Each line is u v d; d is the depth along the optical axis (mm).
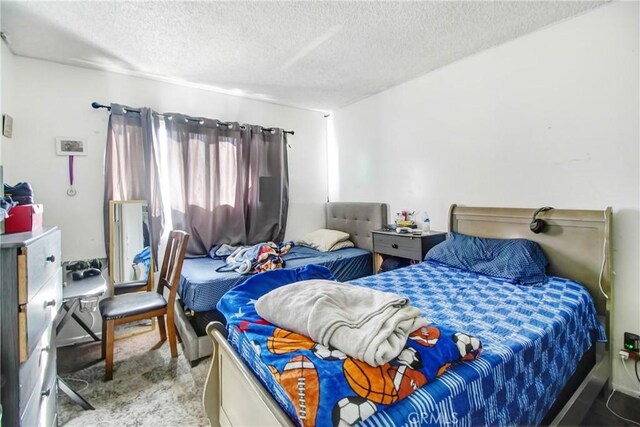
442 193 2775
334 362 833
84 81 2545
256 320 1136
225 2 1739
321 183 4051
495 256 2102
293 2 1756
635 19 1754
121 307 2092
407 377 825
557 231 2004
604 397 1769
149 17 1868
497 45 2332
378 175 3396
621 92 1806
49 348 1360
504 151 2334
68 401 1755
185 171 2900
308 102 3613
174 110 2965
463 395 878
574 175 1993
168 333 2193
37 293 1143
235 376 1151
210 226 3051
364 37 2166
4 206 1213
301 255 3066
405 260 2887
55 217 2443
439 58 2533
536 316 1389
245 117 3410
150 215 2688
